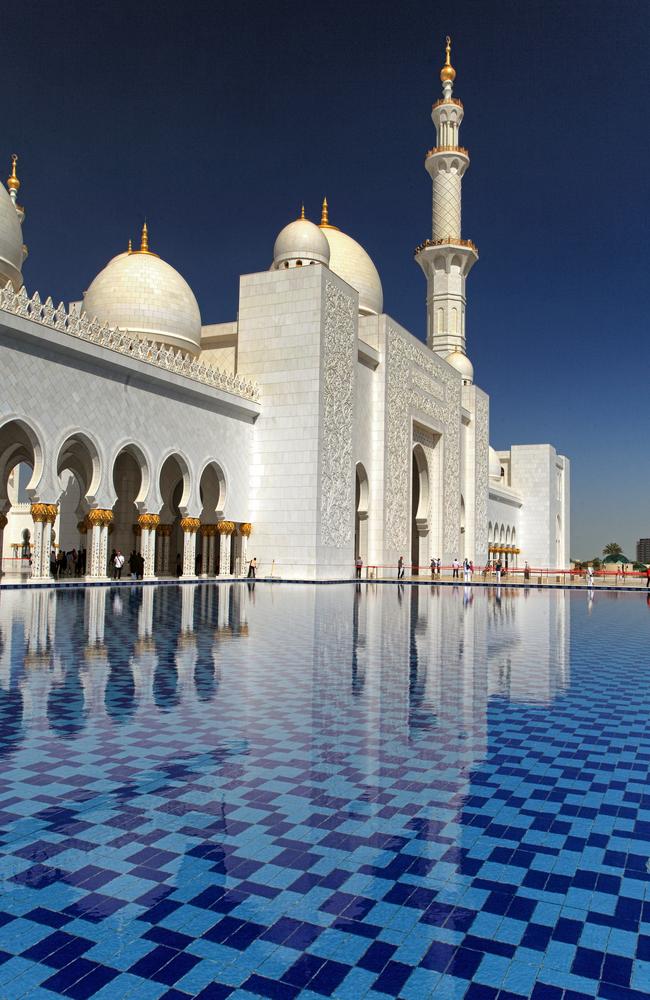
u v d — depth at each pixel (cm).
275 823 363
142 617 1280
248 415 2792
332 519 2842
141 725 545
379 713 597
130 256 2986
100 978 236
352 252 3691
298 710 600
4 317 1767
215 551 3081
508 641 1082
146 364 2239
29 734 518
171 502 3011
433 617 1445
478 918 276
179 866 314
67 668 771
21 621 1180
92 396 2089
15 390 1844
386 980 236
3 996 225
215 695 653
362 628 1209
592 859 328
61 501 3597
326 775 437
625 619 1492
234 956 248
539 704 647
